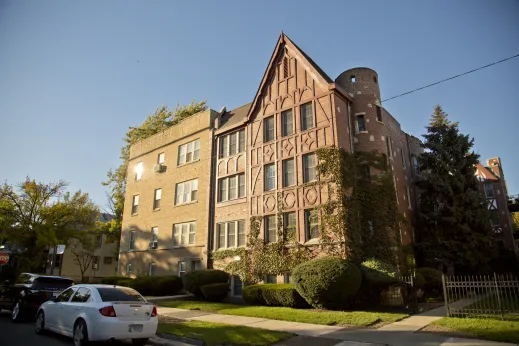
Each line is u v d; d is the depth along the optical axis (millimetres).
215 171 26078
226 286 20938
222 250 23516
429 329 10961
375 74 23375
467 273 23703
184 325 12445
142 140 34156
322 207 19109
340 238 18125
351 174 20047
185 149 29219
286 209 20719
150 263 28875
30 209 36250
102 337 8992
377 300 17078
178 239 27328
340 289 15227
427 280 20297
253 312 15258
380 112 22609
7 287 15297
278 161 21906
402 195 24859
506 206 35312
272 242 20938
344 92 21562
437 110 27188
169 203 28922
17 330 11961
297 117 21844
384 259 18984
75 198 39312
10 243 36000
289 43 23438
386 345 9219
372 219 19922
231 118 27266
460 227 23109
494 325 10719
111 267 51562
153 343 10406
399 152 26781
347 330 11391
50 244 35812
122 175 46781
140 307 9734
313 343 9703
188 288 21734
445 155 25219
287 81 23062
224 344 9680
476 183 25203
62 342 10234
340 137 20203
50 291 14031
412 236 24156
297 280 16188
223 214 24391
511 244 34031
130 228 32219
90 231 41625
